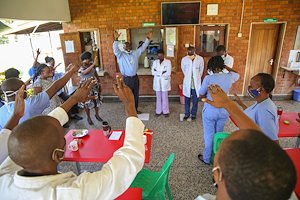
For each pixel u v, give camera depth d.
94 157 1.97
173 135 3.71
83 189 0.72
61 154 0.84
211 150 2.76
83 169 2.93
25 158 0.76
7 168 0.91
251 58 5.16
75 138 2.31
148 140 2.21
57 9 4.38
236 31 4.88
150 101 5.45
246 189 0.53
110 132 2.41
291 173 0.54
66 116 1.08
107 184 0.74
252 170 0.52
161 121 4.27
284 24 4.77
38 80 3.07
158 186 1.78
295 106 4.84
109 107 5.12
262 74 1.84
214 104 1.06
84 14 4.99
